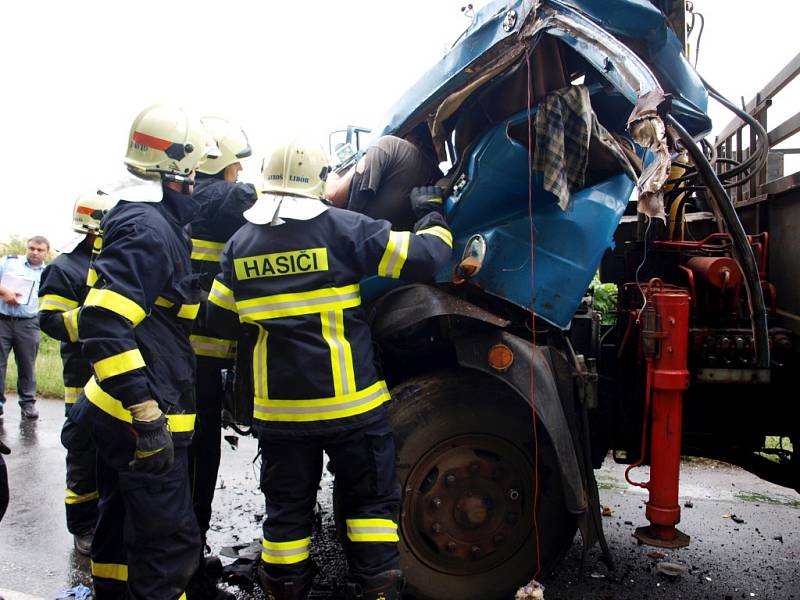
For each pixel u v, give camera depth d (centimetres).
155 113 253
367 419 258
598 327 347
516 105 285
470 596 293
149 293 233
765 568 355
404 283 309
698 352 312
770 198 361
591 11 264
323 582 336
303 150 263
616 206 293
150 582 237
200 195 322
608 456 593
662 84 284
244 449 598
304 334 256
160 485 235
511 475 295
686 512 442
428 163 330
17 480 484
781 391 334
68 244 360
